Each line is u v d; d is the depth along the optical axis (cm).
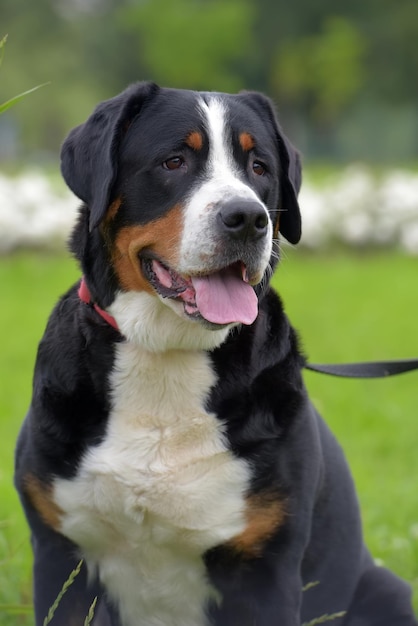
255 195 557
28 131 7362
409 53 7831
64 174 597
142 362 571
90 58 8331
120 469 565
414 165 4359
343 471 639
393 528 883
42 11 7556
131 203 579
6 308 1823
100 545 587
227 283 563
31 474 577
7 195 2303
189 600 599
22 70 7169
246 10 7506
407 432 1176
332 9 8056
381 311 1894
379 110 8931
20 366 1440
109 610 611
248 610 586
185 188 571
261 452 566
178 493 566
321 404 1220
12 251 2292
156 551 584
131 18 7506
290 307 1909
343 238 2520
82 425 570
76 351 578
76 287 611
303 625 587
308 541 591
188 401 570
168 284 568
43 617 587
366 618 653
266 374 579
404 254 2523
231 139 587
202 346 570
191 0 7862
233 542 572
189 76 7556
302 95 8350
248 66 8338
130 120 593
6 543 763
